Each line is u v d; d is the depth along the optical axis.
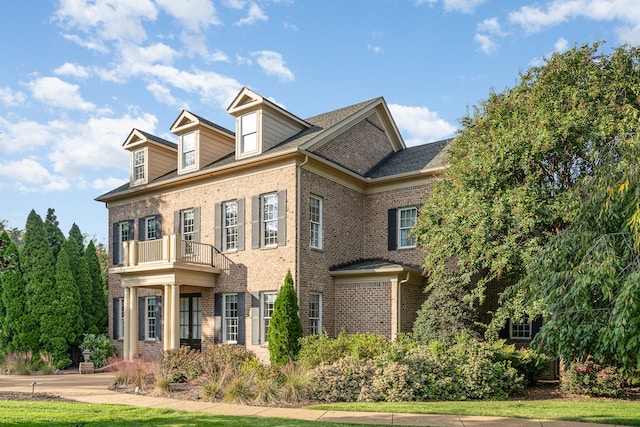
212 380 12.65
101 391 13.57
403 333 16.56
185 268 18.45
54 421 8.40
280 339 15.86
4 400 11.55
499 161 14.08
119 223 23.95
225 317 19.56
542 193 13.41
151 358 21.38
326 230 19.02
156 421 8.73
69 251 25.06
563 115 13.34
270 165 18.55
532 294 8.58
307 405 11.09
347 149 20.56
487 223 14.02
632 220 6.85
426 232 17.06
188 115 21.23
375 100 22.06
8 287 21.70
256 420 8.94
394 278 17.88
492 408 10.48
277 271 17.95
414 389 11.81
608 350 7.01
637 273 6.35
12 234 44.78
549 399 12.45
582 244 7.72
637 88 13.21
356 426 8.44
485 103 16.38
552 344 7.71
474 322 15.50
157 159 23.47
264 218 18.75
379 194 20.89
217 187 20.22
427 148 22.69
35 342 21.45
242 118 19.77
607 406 10.85
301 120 20.58
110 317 23.89
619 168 7.59
